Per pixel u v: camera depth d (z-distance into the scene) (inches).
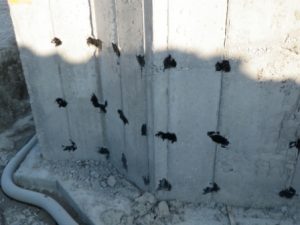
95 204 88.2
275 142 76.0
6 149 114.7
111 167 99.5
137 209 85.6
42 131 99.1
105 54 83.4
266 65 68.6
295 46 66.1
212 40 67.7
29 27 85.5
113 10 75.1
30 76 91.8
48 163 102.3
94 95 91.7
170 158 81.3
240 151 78.2
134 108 79.9
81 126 96.9
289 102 71.5
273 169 79.3
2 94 122.6
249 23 65.3
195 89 72.7
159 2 64.0
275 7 63.4
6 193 98.7
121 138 90.0
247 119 74.4
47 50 87.8
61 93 92.8
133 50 73.2
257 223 81.7
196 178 83.4
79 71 89.3
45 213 94.2
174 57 69.6
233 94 72.4
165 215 84.1
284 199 83.1
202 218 83.5
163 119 76.0
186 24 66.5
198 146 79.2
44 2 82.4
